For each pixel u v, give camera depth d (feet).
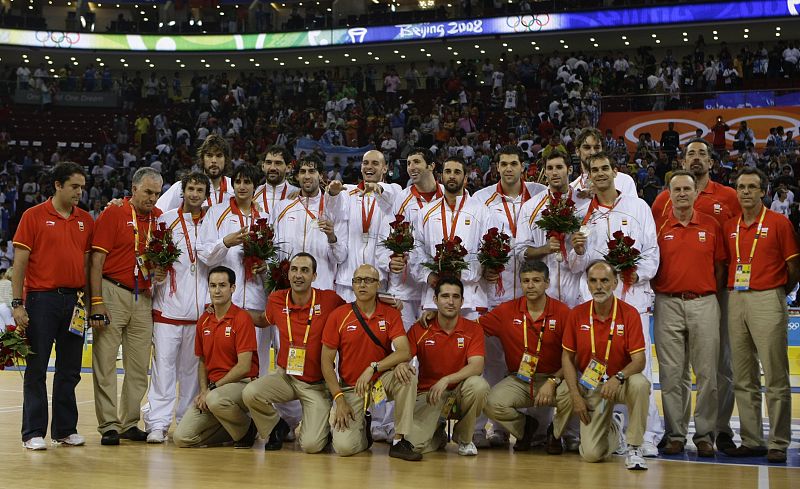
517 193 26.84
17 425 28.35
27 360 23.49
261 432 23.93
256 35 107.55
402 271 26.08
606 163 24.48
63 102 101.81
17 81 101.76
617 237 23.39
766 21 89.35
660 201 26.55
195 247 26.25
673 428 24.14
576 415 23.77
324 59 111.14
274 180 27.81
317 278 26.94
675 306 24.18
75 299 24.00
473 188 74.38
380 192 27.27
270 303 24.94
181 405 26.27
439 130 88.22
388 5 112.88
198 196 26.05
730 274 24.12
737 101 72.74
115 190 86.89
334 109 96.27
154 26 108.99
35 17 107.04
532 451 24.30
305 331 24.29
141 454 22.71
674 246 24.25
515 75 94.89
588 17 95.35
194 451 23.49
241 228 26.35
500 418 23.88
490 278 25.13
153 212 26.30
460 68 98.99
